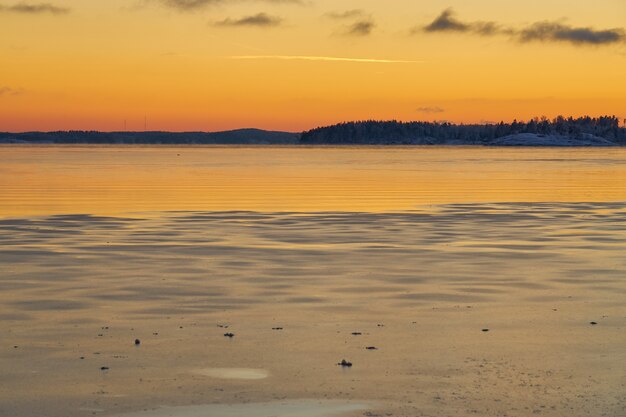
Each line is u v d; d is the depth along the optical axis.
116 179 88.94
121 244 31.92
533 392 12.88
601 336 16.69
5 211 47.59
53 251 29.78
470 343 16.06
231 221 41.59
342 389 13.05
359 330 17.19
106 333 16.86
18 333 16.84
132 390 12.95
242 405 12.28
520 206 51.75
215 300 20.55
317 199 58.38
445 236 34.88
